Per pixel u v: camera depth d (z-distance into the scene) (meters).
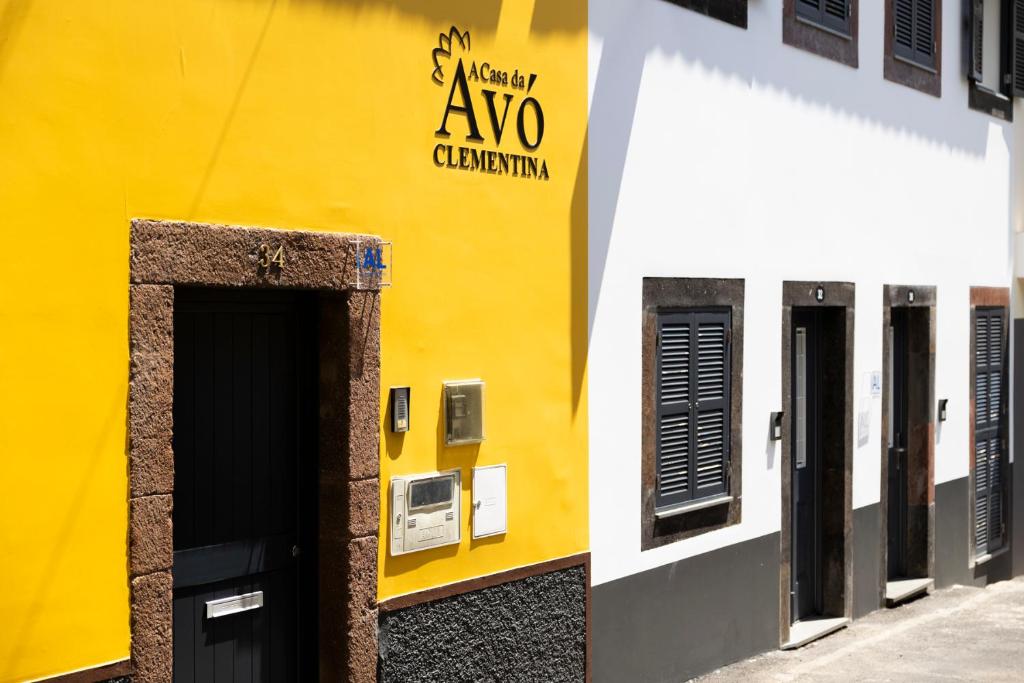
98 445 4.69
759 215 8.99
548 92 6.94
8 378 4.42
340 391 5.72
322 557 5.80
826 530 10.22
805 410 10.02
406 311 6.05
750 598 8.89
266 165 5.33
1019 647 9.48
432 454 6.21
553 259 6.99
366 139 5.80
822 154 9.81
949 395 12.22
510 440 6.69
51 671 4.55
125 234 4.77
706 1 8.36
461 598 6.38
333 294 5.72
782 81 9.27
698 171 8.30
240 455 5.52
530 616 6.84
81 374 4.64
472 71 6.41
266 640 5.67
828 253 9.92
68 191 4.59
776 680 8.32
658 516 7.87
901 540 11.94
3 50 4.39
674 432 8.06
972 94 12.54
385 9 5.88
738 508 8.72
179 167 4.98
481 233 6.49
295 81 5.45
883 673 8.59
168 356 4.92
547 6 6.92
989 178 13.01
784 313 9.30
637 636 7.70
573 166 7.14
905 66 11.16
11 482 4.43
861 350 10.43
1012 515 13.92
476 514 6.45
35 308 4.50
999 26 13.34
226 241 5.12
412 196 6.06
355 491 5.74
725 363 8.59
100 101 4.69
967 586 12.52
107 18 4.71
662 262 7.93
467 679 6.43
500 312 6.62
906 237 11.23
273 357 5.66
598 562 7.36
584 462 7.23
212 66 5.09
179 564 5.28
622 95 7.54
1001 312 13.49
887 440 10.92
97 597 4.69
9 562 4.43
